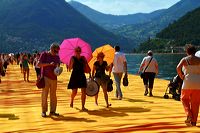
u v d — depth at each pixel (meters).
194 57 8.42
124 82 14.19
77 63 11.02
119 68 13.85
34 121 9.78
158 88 18.75
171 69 55.22
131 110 11.39
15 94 16.47
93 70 11.58
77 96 15.39
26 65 23.81
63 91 17.69
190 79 8.39
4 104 13.20
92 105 12.59
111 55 13.48
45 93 10.41
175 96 13.95
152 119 9.79
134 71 50.38
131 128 8.62
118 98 14.32
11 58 57.62
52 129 8.71
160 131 8.26
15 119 10.14
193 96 8.45
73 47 12.05
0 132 8.49
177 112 10.95
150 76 15.17
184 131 8.22
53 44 10.19
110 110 11.45
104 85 11.81
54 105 10.55
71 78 11.13
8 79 25.98
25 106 12.69
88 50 12.16
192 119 8.65
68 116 10.45
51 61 10.24
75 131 8.43
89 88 11.50
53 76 10.33
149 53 15.19
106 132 8.23
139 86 20.09
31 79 26.06
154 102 13.27
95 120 9.77
